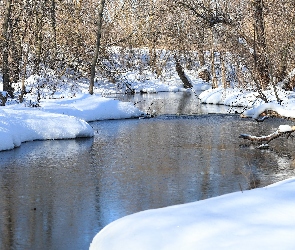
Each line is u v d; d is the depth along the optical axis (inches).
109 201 336.8
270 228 195.5
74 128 617.9
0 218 302.4
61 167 448.5
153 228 216.2
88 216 304.0
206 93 1133.1
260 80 972.6
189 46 1765.5
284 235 186.1
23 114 614.5
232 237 190.7
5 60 903.1
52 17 1305.4
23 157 495.5
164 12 1659.7
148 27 1734.7
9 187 378.3
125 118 829.8
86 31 1445.6
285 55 1023.6
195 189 365.4
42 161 474.9
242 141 578.2
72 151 527.5
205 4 1013.8
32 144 571.2
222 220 212.5
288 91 960.3
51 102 835.4
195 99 1201.4
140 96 1295.5
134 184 383.6
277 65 1024.9
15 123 587.5
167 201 334.0
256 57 930.1
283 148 534.0
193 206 240.5
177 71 1609.3
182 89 1539.1
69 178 406.3
